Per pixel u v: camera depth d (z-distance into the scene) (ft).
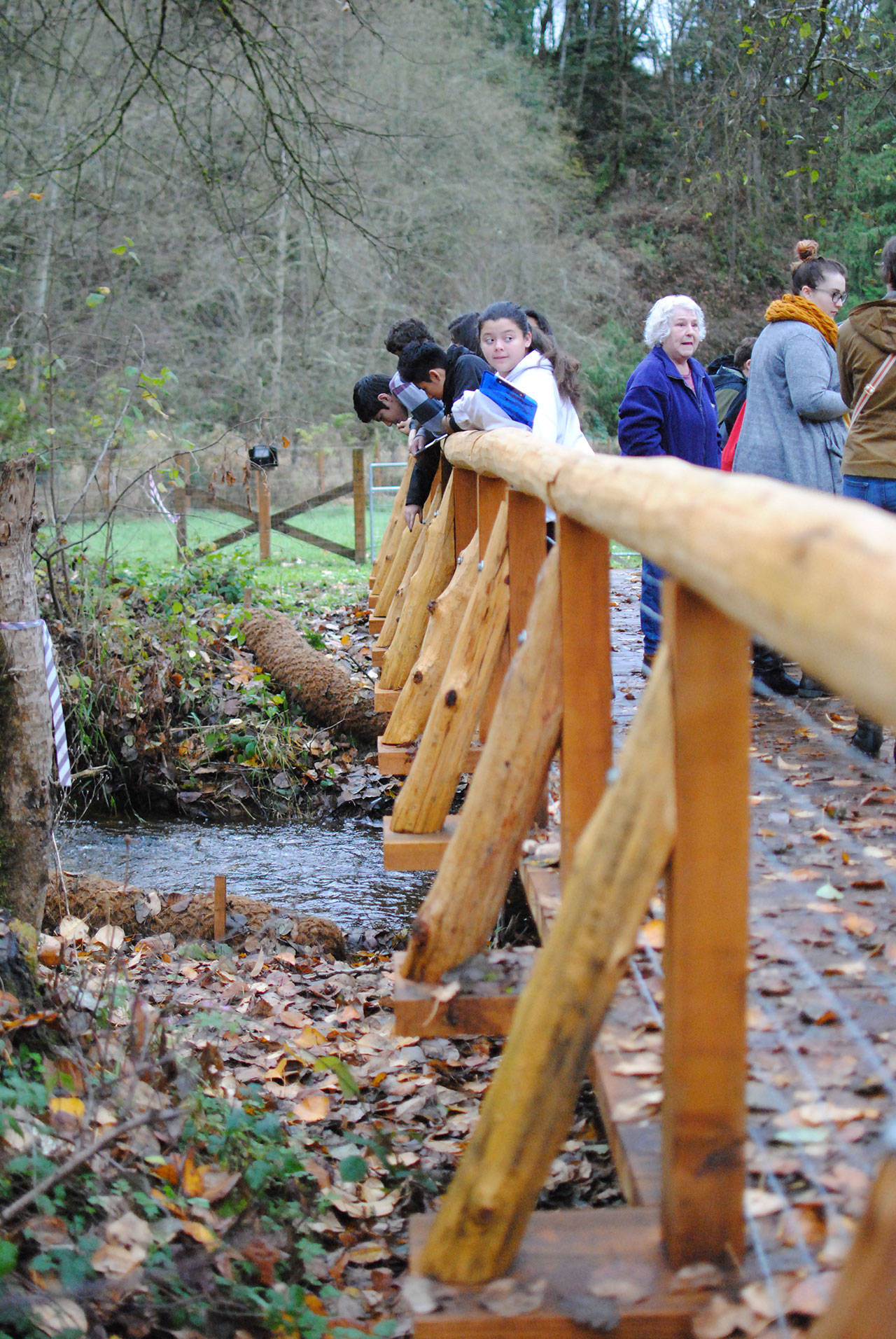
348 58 61.41
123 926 16.61
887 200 69.10
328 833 23.44
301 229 73.46
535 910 8.53
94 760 24.86
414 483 20.99
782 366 17.66
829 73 36.47
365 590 38.19
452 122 75.97
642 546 4.87
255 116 54.95
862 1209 5.15
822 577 2.81
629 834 4.99
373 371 78.43
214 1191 8.32
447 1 79.77
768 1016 6.69
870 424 14.35
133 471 37.78
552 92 96.99
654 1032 6.70
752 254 86.48
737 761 4.78
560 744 8.14
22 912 12.28
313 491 59.88
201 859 21.81
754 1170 5.53
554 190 88.99
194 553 33.37
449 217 78.84
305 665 28.14
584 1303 4.93
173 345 71.67
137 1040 9.40
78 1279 6.67
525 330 15.57
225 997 14.21
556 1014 5.16
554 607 7.86
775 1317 4.66
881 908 8.88
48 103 41.47
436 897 8.09
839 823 11.23
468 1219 5.26
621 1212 5.53
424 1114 11.53
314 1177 9.65
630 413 17.30
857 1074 6.29
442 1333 5.04
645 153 100.63
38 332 53.98
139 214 58.29
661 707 4.91
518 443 10.02
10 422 41.22
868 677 2.55
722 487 3.87
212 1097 10.19
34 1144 7.57
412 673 14.19
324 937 16.89
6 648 12.02
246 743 25.88
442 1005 7.70
